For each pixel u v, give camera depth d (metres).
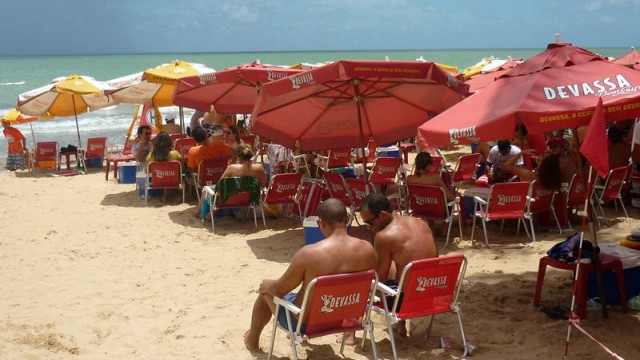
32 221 10.65
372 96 8.69
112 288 7.15
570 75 5.10
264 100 7.46
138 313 6.36
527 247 8.05
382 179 11.17
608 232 8.55
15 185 14.59
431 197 8.16
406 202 10.27
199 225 10.03
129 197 12.52
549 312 5.78
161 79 11.98
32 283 7.37
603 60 5.31
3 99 48.22
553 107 4.68
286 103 8.41
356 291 4.43
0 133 26.27
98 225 10.21
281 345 5.44
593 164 4.41
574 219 9.30
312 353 5.25
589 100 4.68
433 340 5.39
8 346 5.57
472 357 4.99
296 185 9.54
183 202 11.62
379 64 7.03
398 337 5.50
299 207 9.78
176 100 11.50
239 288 7.03
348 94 8.58
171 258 8.30
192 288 7.09
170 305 6.57
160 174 11.20
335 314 4.44
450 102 8.64
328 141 9.47
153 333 5.86
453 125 5.14
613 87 4.81
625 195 10.02
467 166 11.25
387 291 4.68
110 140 25.16
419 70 7.19
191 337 5.72
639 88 4.69
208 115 15.17
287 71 9.52
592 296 5.91
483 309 6.02
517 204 8.11
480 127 4.84
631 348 5.03
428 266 4.64
